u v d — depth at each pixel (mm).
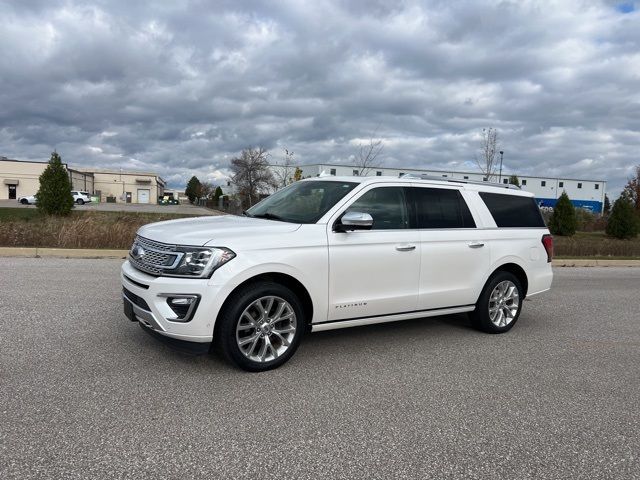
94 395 3855
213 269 4137
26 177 76625
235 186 59875
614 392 4438
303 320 4676
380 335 5980
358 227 4770
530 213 6707
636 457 3281
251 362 4406
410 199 5535
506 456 3227
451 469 3043
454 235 5715
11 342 5008
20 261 10531
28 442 3121
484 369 4902
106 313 6238
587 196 89500
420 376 4625
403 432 3492
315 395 4062
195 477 2832
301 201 5391
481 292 6051
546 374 4840
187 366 4539
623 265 17016
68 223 13320
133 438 3232
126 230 13227
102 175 101125
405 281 5309
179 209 59406
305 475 2904
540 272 6633
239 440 3273
